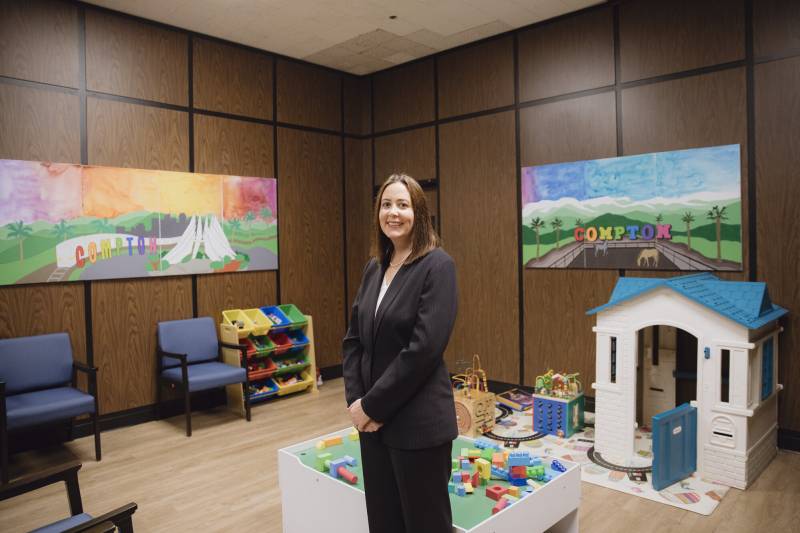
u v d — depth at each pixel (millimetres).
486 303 4949
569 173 4391
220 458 3547
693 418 3143
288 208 5266
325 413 4492
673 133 3912
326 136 5594
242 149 4910
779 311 3344
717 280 3457
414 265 1654
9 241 3668
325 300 5582
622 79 4129
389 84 5645
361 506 2096
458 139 5098
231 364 4613
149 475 3283
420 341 1529
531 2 4164
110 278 4113
